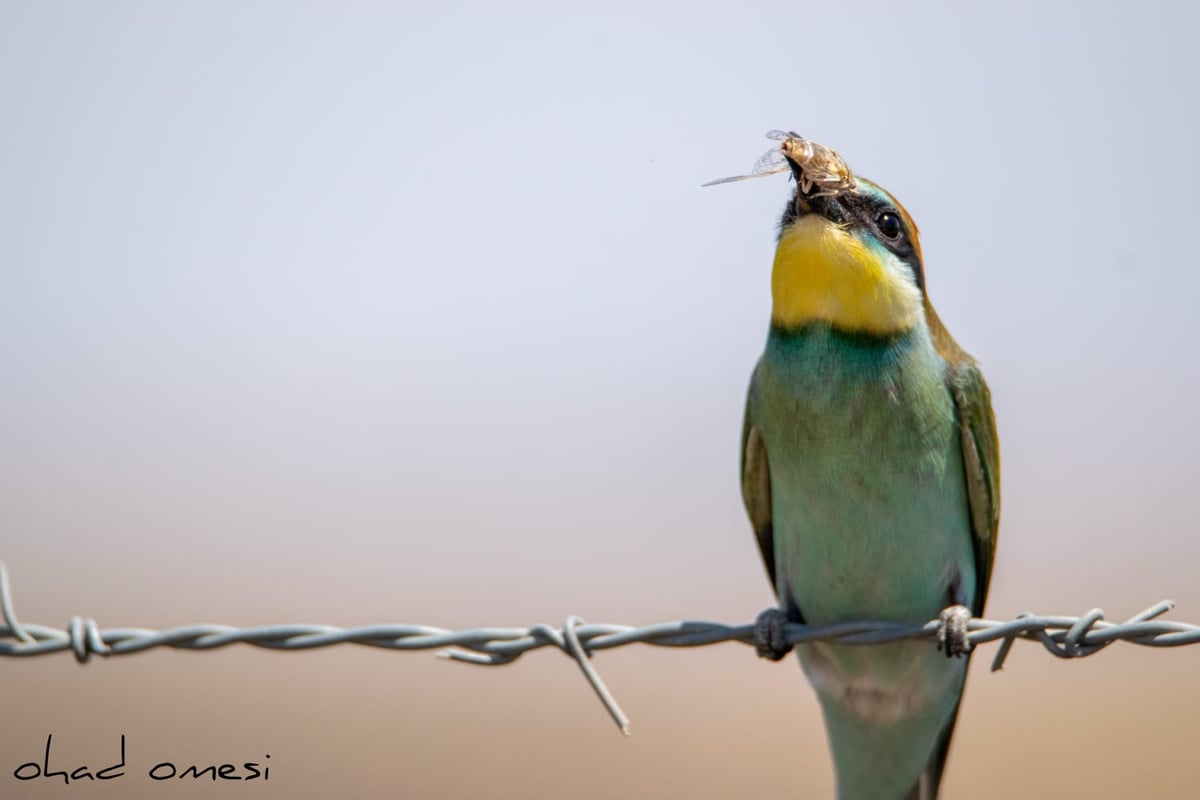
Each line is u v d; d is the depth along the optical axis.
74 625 8.80
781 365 10.15
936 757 11.03
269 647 8.80
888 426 9.94
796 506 10.20
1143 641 8.22
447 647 8.84
